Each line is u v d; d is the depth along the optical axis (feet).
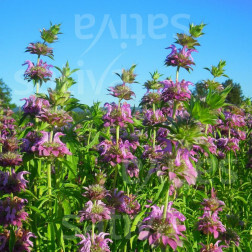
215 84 2.28
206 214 1.48
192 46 1.77
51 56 2.20
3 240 1.32
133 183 1.93
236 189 2.45
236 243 1.53
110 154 1.65
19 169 1.60
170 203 1.20
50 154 1.39
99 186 1.37
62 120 1.43
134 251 1.48
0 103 4.24
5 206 1.32
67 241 1.52
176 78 1.77
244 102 4.30
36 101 1.89
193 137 1.00
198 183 2.26
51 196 1.43
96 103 2.55
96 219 1.29
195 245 1.44
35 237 1.36
